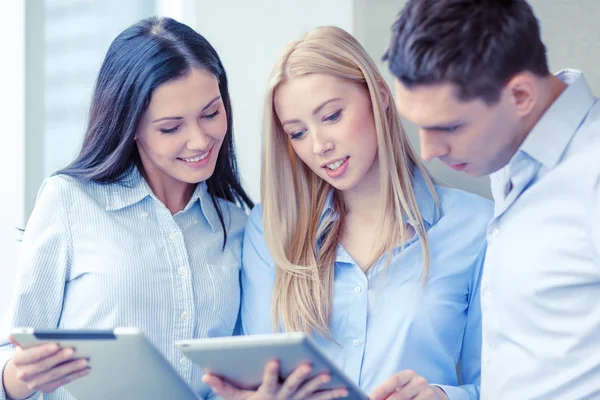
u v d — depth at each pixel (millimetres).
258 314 1781
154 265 1671
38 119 2473
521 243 1343
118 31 2557
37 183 2480
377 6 2125
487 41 1184
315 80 1614
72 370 1302
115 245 1655
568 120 1298
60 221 1652
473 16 1197
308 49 1646
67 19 2506
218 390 1287
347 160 1650
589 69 1952
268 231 1768
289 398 1266
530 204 1340
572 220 1276
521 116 1256
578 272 1267
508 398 1379
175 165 1668
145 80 1606
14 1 2400
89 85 2533
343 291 1723
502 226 1392
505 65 1195
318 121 1628
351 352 1696
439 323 1679
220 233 1815
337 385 1233
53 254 1643
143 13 2561
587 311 1271
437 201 1764
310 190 1799
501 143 1275
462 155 1266
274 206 1767
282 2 2244
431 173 2086
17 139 2422
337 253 1748
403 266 1712
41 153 2482
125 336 1182
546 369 1319
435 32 1203
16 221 2430
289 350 1128
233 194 1949
